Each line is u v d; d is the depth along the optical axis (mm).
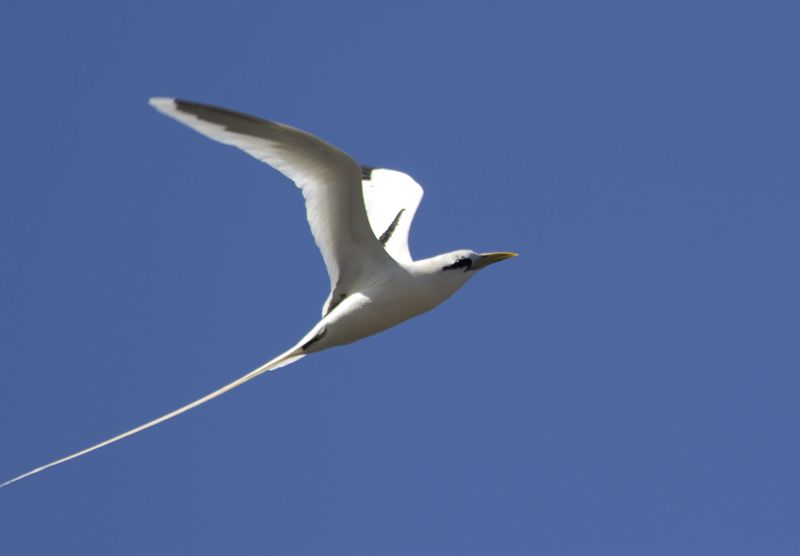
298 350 15734
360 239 15336
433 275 15898
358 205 14875
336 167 14375
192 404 15258
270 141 14031
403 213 17484
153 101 13359
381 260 15609
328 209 14766
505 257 16297
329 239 15117
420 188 17891
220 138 13805
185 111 13492
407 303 15789
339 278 15625
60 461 14477
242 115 13703
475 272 16234
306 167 14352
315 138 13992
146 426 15016
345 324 15648
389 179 18078
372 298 15578
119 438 14914
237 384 15539
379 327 15906
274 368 15695
